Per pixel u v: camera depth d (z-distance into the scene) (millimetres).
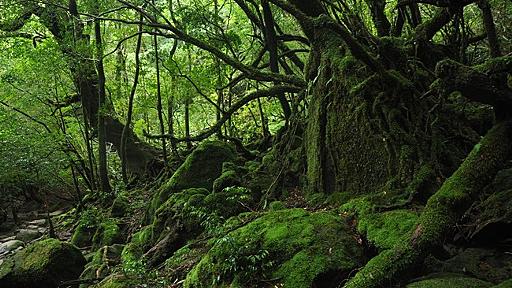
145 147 14641
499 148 4191
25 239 12891
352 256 4609
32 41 13914
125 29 13281
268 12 9812
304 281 4387
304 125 8719
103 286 6457
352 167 6656
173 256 6891
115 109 15164
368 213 5223
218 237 5945
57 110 14992
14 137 13289
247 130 13852
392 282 3799
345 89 6867
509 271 4004
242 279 4750
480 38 8031
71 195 15734
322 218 5168
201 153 9672
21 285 8312
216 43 11688
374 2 8289
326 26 5684
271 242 4918
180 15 12414
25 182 14469
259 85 14453
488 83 4137
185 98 11977
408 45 7266
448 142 6035
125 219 11234
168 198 9109
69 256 8602
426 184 5391
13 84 13406
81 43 12008
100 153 13391
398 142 5910
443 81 4305
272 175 8789
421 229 3898
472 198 4023
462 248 4559
